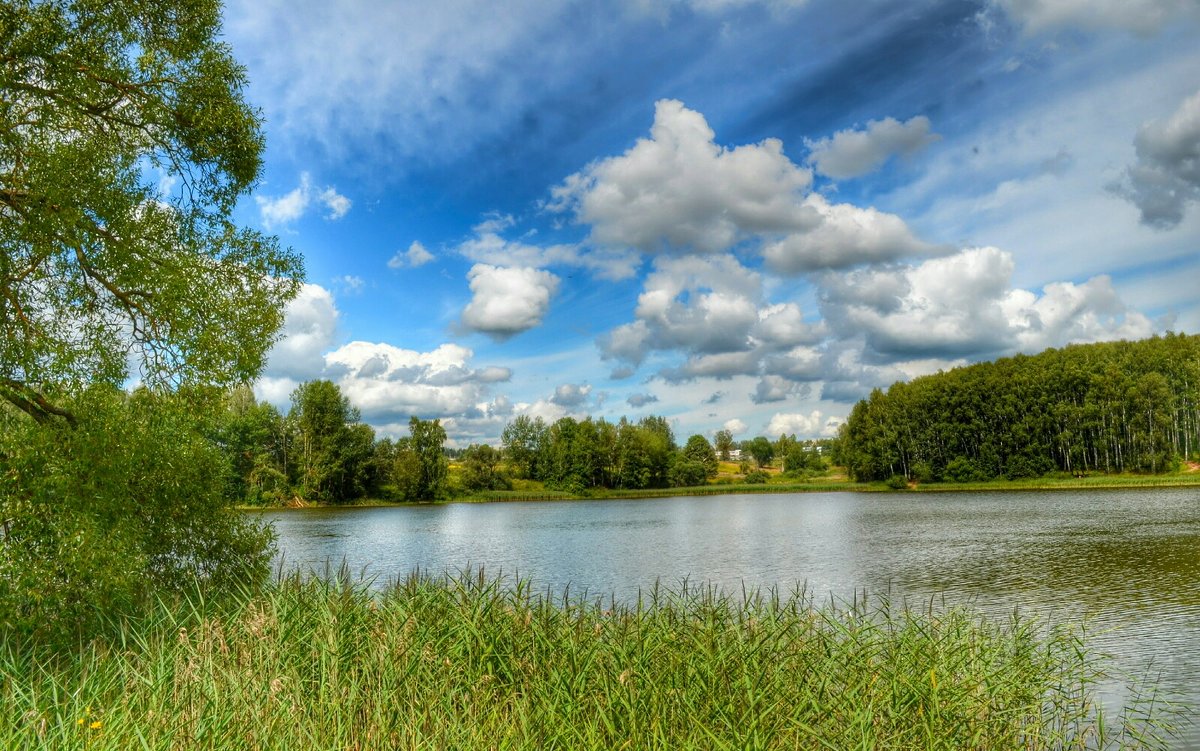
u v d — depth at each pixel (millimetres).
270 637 7383
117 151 11938
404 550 37656
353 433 94562
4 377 10234
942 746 6684
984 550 32688
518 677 7086
